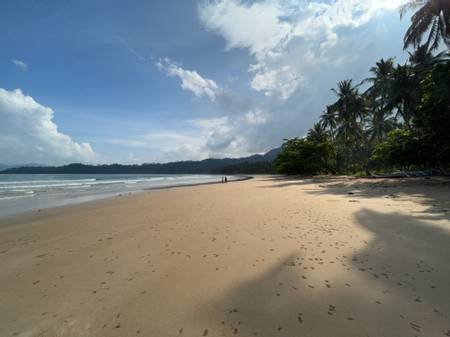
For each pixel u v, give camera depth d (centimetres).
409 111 2066
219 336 219
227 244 468
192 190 1872
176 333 224
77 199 1415
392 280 306
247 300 273
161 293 294
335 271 336
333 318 237
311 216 682
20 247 498
